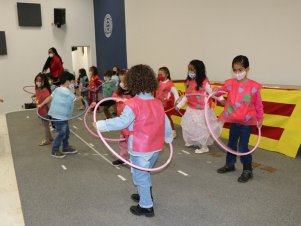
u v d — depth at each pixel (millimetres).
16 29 9273
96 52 10695
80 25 10281
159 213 2523
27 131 5676
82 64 12031
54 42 9891
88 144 4617
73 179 3281
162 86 4418
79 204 2713
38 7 9414
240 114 2957
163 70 4430
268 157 3842
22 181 3266
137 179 2391
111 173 3422
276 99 4062
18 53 9391
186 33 6371
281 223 2336
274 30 4695
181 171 3426
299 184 3027
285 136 3947
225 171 3352
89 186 3088
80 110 7656
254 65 5098
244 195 2811
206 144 4102
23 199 2838
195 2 6012
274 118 4082
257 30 4949
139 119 2197
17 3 9117
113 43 9305
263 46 4902
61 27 9938
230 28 5395
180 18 6453
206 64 6004
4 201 2809
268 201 2688
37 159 3994
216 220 2400
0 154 4273
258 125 3014
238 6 5188
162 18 6961
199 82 3891
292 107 3906
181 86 5547
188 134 4152
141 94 2248
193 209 2578
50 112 3945
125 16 8344
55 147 4031
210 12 5727
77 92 8375
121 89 3389
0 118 7121
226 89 3135
